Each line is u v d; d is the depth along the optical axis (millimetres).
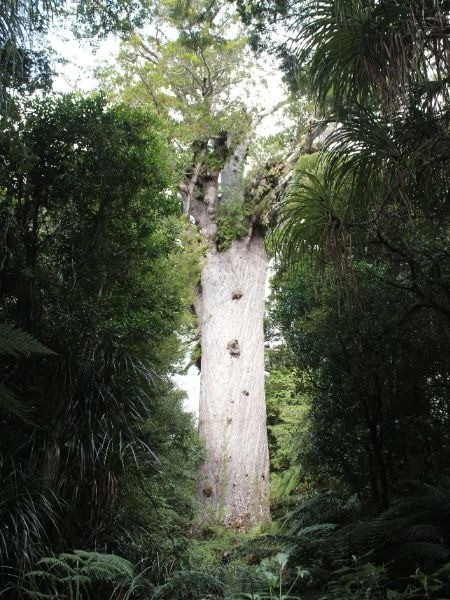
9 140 4508
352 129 4180
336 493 6680
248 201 14352
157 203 5922
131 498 4855
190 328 12211
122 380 4918
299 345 6766
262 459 13000
